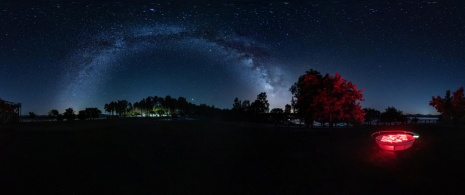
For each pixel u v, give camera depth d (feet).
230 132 100.22
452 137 79.10
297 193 34.81
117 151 57.67
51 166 44.16
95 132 88.33
